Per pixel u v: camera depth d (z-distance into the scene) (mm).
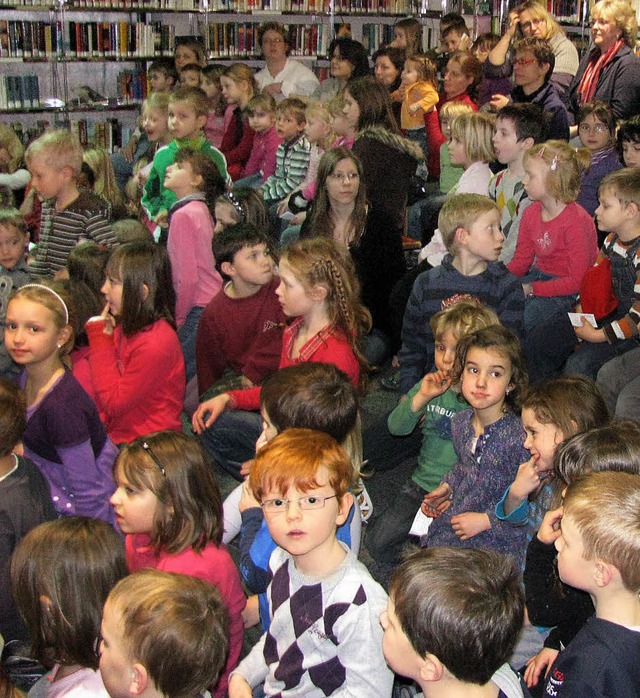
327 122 5207
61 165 3783
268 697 1729
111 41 7875
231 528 2348
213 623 1534
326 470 1638
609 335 3322
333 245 2723
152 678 1478
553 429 2010
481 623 1325
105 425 2916
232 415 3146
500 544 2250
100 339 2871
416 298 3312
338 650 1630
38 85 7727
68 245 3861
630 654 1417
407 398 2785
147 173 5379
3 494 2064
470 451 2371
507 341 2270
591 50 5676
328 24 8867
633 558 1423
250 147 6645
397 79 7113
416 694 1874
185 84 7172
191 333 3859
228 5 8320
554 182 3609
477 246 3150
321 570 1676
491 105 5852
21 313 2357
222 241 3211
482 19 9281
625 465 1763
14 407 2068
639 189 3242
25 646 2020
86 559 1733
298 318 2840
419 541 2789
